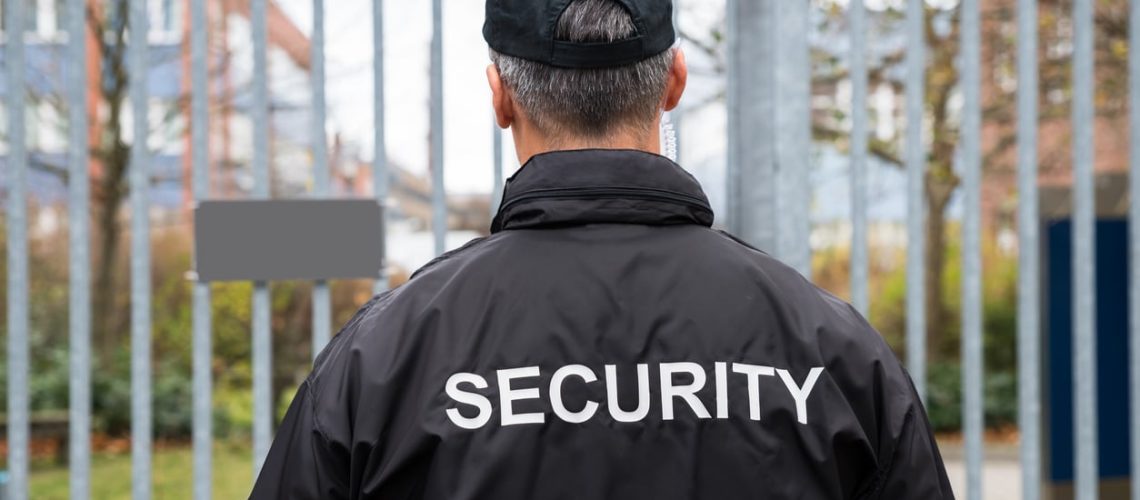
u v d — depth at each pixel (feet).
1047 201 15.92
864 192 7.34
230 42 28.50
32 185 30.27
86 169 7.00
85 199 7.00
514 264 3.29
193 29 6.96
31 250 30.91
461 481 3.02
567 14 3.32
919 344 7.34
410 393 3.16
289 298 30.60
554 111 3.39
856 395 3.22
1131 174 7.63
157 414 29.01
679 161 7.20
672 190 3.36
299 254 6.82
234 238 6.79
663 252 3.29
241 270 6.79
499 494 3.02
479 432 3.06
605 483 3.04
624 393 3.11
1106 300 15.33
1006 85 31.07
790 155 7.29
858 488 3.25
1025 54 7.41
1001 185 35.65
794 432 3.11
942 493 3.34
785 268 3.42
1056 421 15.96
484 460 3.03
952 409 31.63
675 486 3.05
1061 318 15.99
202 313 6.98
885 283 37.70
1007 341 36.45
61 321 31.27
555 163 3.33
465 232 16.15
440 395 3.11
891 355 3.37
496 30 3.47
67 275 31.37
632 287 3.23
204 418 7.05
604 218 3.31
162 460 27.09
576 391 3.11
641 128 3.46
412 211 23.38
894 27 29.07
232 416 29.66
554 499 3.02
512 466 3.03
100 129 27.94
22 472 7.04
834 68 27.53
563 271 3.25
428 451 3.08
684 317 3.20
